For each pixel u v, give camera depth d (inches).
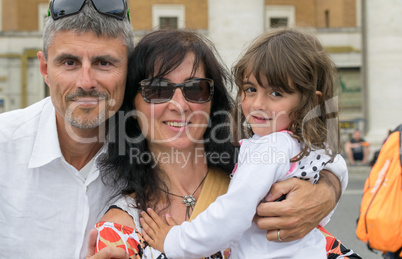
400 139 117.2
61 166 76.6
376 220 112.7
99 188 78.7
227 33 499.2
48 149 75.6
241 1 498.6
